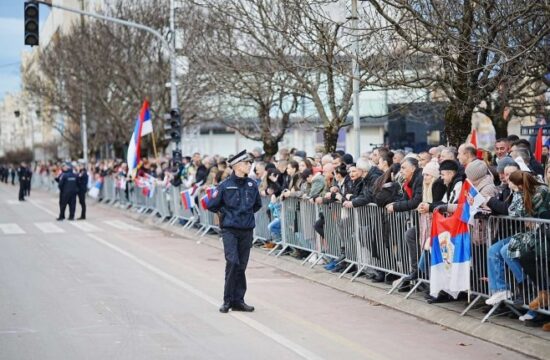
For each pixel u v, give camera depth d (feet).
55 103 144.87
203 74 81.00
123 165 95.50
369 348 25.98
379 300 34.32
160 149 120.57
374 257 36.99
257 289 38.40
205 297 35.94
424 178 32.60
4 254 53.93
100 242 61.36
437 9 38.04
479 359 24.47
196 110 97.30
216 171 61.21
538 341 25.17
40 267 46.75
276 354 25.16
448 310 30.50
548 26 35.37
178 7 89.56
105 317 31.30
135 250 55.62
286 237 47.80
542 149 48.98
